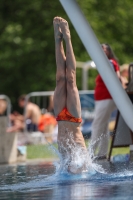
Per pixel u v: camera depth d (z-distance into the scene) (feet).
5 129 78.79
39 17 178.70
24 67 179.63
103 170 55.26
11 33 173.68
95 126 72.64
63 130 52.95
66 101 52.75
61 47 53.11
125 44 191.52
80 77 184.85
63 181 49.57
